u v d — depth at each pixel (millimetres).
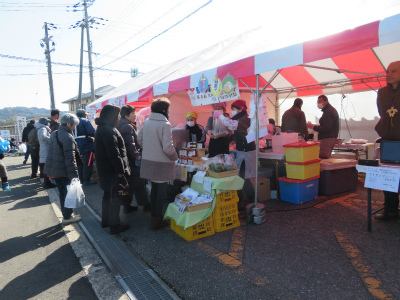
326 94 7785
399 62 3178
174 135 4883
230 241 3293
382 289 2240
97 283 2641
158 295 2389
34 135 8430
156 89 5137
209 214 3426
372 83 6617
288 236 3340
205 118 7785
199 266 2783
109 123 3529
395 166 3045
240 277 2537
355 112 7879
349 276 2449
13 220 4637
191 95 4488
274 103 8797
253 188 4469
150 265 2875
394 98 3330
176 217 3467
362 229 3414
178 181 4578
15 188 7238
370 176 3135
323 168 4887
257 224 3756
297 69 5574
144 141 3609
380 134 3545
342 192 5066
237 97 3500
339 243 3078
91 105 9836
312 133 6590
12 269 2996
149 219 4230
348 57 4684
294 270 2596
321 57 2627
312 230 3473
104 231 3891
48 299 2443
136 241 3465
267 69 3105
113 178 3633
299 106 5906
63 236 3863
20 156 18000
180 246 3252
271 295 2248
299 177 4480
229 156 4020
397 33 2111
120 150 3631
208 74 3922
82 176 7141
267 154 4953
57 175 4016
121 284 2578
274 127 6473
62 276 2820
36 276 2836
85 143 6758
